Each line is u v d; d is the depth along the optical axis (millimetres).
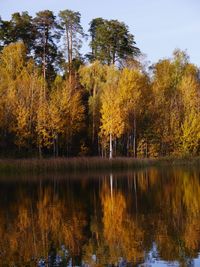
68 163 45500
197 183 32594
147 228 17875
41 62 60688
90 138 56406
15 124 48500
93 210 22406
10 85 50594
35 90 50906
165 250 14695
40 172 44125
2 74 53844
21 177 40062
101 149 56344
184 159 55812
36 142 49281
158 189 29781
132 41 63625
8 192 29828
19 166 43438
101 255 14430
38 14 58219
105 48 62688
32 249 15391
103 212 21781
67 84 52625
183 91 60812
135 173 43344
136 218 19984
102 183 34594
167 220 19250
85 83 54875
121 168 48812
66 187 32219
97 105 54906
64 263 13734
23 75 53531
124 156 56250
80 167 46188
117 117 51500
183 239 15961
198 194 26750
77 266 13414
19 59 56094
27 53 59438
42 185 33656
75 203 24812
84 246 15586
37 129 48750
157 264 13336
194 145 58938
